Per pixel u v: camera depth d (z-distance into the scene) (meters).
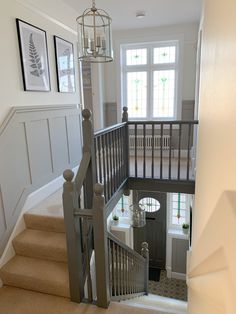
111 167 3.17
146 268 4.12
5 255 2.60
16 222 2.79
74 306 2.22
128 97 6.03
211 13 1.17
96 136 2.59
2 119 2.63
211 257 0.64
